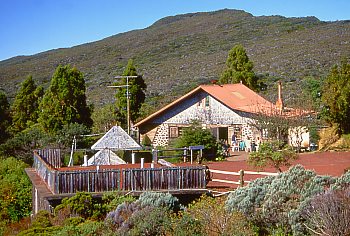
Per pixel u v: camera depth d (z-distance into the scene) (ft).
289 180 44.75
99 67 375.86
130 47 448.65
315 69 234.99
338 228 37.42
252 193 45.11
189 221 41.37
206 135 109.81
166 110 134.72
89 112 127.65
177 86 247.91
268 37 379.55
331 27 362.33
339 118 118.73
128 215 46.11
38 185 67.92
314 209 39.37
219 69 290.56
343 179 42.45
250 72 173.37
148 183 61.46
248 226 42.86
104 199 58.13
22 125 144.87
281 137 114.52
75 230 45.80
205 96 131.85
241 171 63.82
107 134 89.56
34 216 62.28
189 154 104.68
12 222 71.05
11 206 76.84
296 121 114.62
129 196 57.77
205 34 444.96
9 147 108.06
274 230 42.57
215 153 108.68
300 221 40.70
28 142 109.60
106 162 83.10
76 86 124.98
